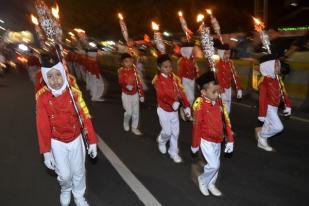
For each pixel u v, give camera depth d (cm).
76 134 430
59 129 420
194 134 474
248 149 675
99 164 634
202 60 1356
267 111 641
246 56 1464
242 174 566
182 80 880
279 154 645
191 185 534
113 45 2811
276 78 633
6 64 2553
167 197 498
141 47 2069
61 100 416
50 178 589
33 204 502
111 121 950
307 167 585
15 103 1317
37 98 418
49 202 506
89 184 553
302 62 1023
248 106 1040
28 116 1073
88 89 1519
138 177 570
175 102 599
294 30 1596
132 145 735
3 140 820
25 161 673
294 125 811
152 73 1888
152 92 1410
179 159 629
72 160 435
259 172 572
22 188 554
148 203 483
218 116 471
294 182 533
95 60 1231
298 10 1964
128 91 797
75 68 1880
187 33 898
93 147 434
